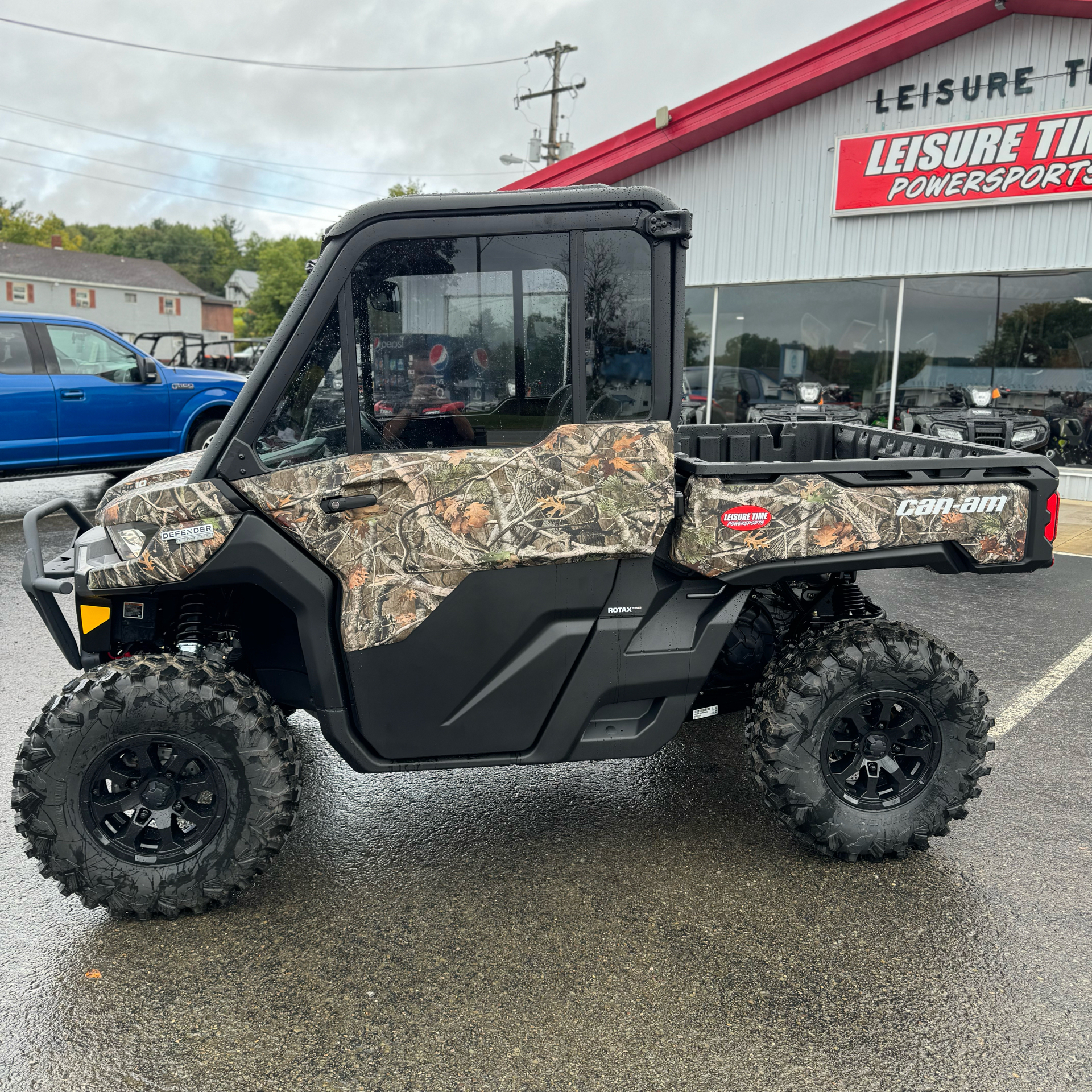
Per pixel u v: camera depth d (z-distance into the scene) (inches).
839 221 465.4
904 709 118.5
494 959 101.0
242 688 106.9
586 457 106.2
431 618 107.3
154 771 106.5
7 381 346.3
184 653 110.6
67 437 362.6
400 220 100.3
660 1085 83.0
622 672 112.4
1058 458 430.6
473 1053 87.0
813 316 483.8
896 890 114.7
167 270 2444.6
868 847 118.3
